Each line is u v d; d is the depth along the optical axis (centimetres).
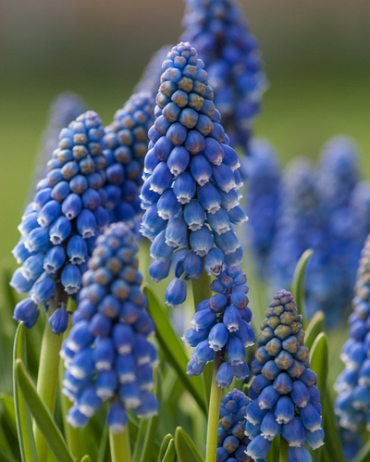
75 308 46
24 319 45
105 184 48
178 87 44
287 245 69
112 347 41
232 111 58
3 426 48
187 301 55
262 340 43
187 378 49
